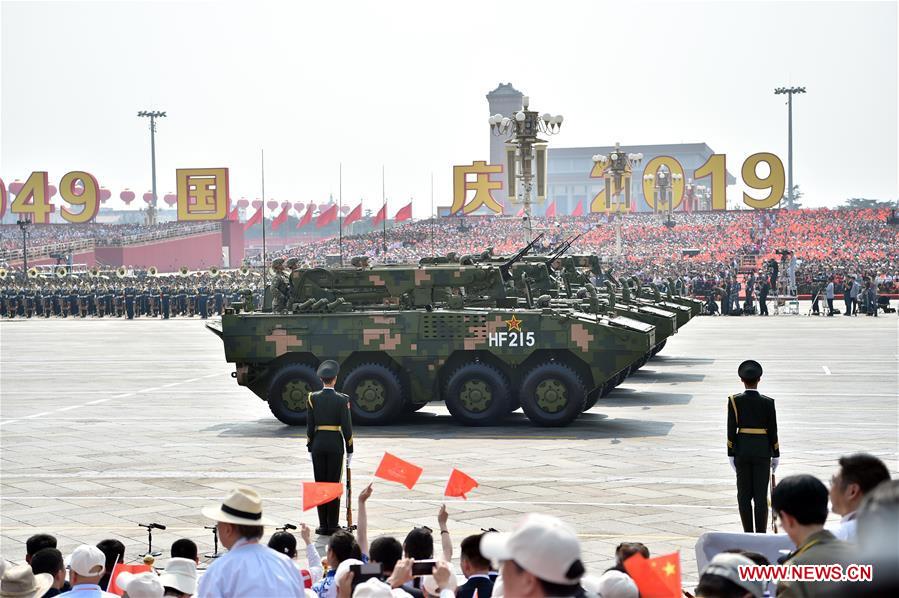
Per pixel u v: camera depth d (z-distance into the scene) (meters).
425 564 11.09
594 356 32.00
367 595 9.93
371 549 12.28
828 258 118.56
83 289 98.75
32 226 159.50
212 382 46.06
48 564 13.03
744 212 137.62
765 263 96.62
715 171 138.12
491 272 34.16
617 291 48.34
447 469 26.17
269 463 27.50
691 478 24.91
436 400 33.38
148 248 147.38
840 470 9.25
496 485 24.33
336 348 32.81
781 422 32.88
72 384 45.50
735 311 87.69
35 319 95.56
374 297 34.41
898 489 4.67
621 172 84.12
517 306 34.50
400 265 36.44
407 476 14.45
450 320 32.41
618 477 25.09
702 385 42.78
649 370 48.31
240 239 161.00
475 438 30.58
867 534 4.60
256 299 90.00
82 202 141.75
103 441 31.02
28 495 24.05
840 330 70.25
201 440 31.06
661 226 133.62
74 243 145.88
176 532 20.62
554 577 6.05
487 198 131.75
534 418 32.06
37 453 29.19
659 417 34.41
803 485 8.82
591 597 8.55
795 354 54.56
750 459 19.00
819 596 5.16
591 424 33.03
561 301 36.22
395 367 33.12
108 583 14.08
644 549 11.56
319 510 20.59
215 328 33.47
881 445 28.80
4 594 12.30
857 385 42.06
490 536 6.51
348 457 20.53
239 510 10.40
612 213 140.25
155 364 54.00
